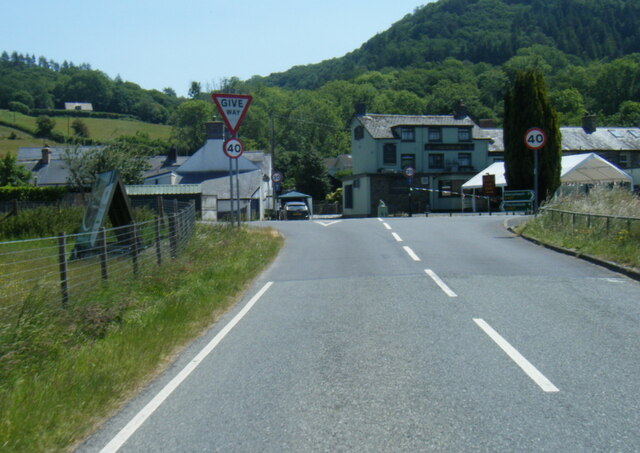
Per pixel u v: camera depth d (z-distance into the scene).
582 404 5.43
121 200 17.41
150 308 9.86
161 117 152.38
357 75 151.00
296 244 20.75
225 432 5.09
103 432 5.24
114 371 6.77
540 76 31.22
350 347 7.66
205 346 8.07
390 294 11.17
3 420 5.20
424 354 7.21
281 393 6.04
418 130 56.12
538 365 6.64
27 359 6.81
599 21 140.50
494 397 5.68
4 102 131.00
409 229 24.17
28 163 85.12
